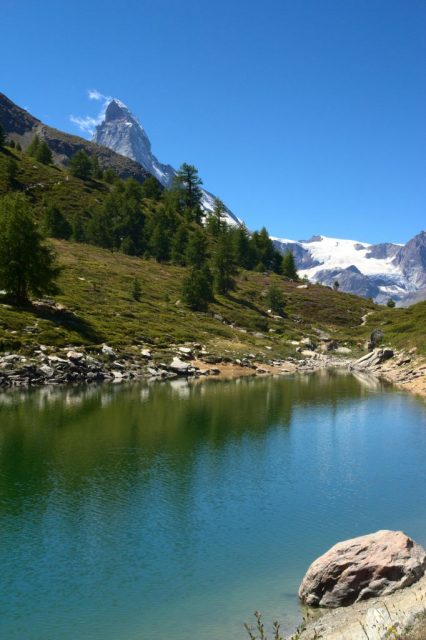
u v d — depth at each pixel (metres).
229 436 43.09
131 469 33.59
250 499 28.47
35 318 84.94
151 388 69.00
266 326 140.50
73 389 65.75
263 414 53.03
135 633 16.44
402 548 17.34
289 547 22.61
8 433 42.62
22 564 21.09
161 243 188.12
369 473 33.25
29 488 29.81
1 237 86.94
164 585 19.41
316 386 76.25
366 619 14.02
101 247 186.38
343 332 157.25
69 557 21.69
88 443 40.00
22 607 18.03
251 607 17.73
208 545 22.78
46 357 72.38
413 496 28.97
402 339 110.88
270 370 95.19
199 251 181.38
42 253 89.62
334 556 17.59
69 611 17.77
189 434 43.59
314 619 16.50
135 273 155.38
